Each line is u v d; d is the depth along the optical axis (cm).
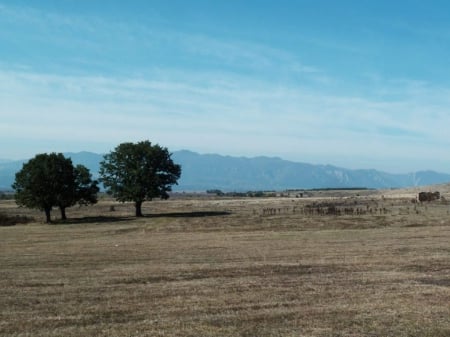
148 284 1675
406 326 1125
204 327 1130
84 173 7212
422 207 5562
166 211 7994
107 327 1138
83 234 4447
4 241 3844
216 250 2689
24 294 1523
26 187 6744
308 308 1300
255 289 1561
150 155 7256
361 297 1425
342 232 3594
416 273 1806
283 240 3152
